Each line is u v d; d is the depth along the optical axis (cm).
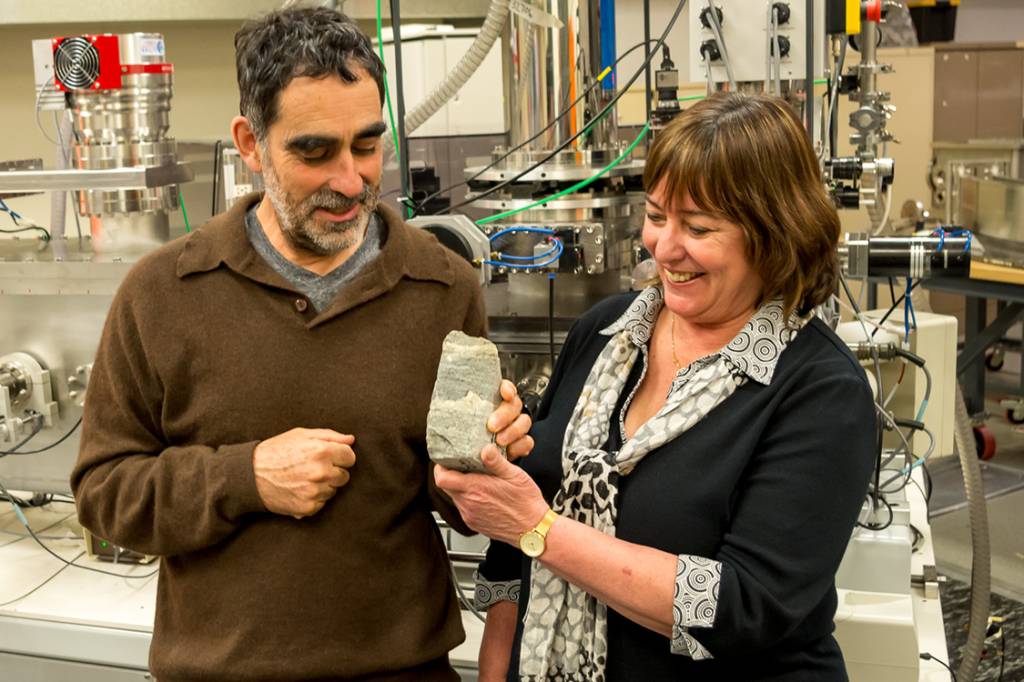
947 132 459
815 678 121
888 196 217
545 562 117
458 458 114
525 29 197
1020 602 296
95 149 195
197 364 128
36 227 232
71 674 186
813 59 191
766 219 113
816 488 113
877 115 206
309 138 116
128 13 295
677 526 118
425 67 262
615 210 197
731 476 116
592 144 203
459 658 171
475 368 117
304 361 128
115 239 201
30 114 327
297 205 121
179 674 130
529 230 185
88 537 206
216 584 129
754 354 119
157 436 135
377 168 124
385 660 129
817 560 113
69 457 207
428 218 171
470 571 191
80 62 189
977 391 408
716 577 111
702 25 204
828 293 121
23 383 201
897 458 204
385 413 128
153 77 196
